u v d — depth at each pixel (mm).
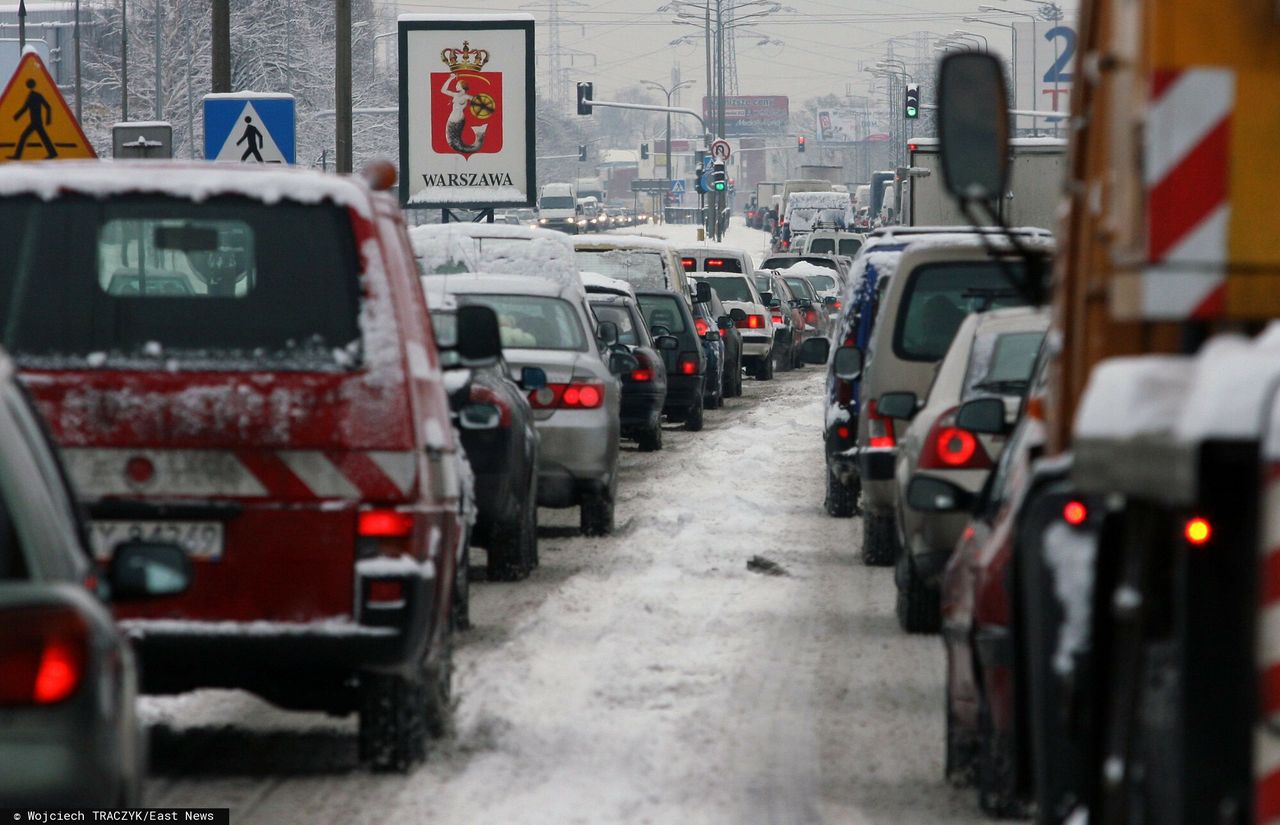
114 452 22766
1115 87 14984
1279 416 11805
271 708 29156
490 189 116312
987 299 40406
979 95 16547
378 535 22781
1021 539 17828
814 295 153625
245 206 23516
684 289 96062
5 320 23250
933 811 23125
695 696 30125
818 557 47000
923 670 32625
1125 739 14438
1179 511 12812
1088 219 16297
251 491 22734
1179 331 14453
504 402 40312
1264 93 13453
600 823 22266
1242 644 12609
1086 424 13930
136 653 22531
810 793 24016
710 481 64625
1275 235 13461
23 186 23516
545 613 37625
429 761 25297
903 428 43438
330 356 23094
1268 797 11805
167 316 23297
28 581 13680
